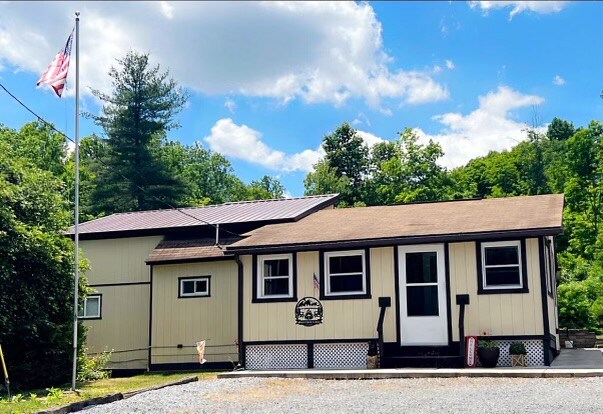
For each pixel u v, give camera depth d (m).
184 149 73.69
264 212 24.91
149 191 47.66
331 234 19.59
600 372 14.15
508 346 17.19
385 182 58.62
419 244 18.31
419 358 17.50
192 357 22.70
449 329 17.81
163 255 23.33
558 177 60.16
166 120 50.00
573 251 47.62
